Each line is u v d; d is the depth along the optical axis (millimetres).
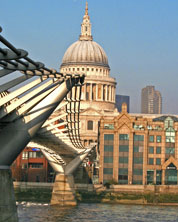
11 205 58500
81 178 189625
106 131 179750
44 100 60844
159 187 166750
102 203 157875
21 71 48250
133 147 179000
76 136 105625
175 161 178125
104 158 178875
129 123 179375
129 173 177750
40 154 187375
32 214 113938
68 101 80938
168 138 180625
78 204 148500
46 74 52094
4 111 53656
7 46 37781
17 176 182750
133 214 122312
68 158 137875
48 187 165375
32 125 58500
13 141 57531
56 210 125312
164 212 130250
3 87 49156
